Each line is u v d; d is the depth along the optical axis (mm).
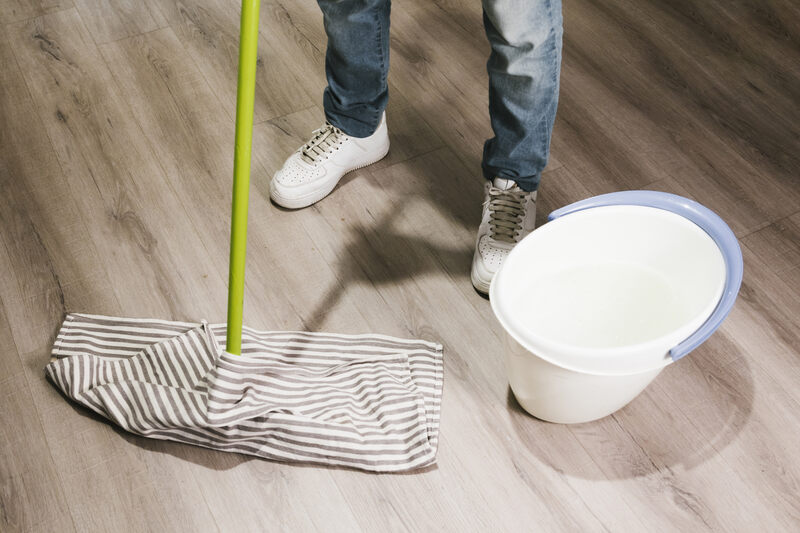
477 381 1321
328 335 1373
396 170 1699
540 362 1077
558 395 1139
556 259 1247
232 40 2021
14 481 1184
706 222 1147
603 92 1887
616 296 1299
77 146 1728
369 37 1410
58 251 1514
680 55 1996
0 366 1326
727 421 1264
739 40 2045
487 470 1205
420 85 1902
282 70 1932
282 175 1578
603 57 1982
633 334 1264
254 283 1465
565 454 1224
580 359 1021
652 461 1216
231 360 1169
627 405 1281
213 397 1164
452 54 1995
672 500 1173
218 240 1543
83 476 1190
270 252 1521
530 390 1168
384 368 1309
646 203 1197
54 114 1804
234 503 1168
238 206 1043
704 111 1846
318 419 1215
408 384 1293
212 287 1461
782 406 1285
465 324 1410
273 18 2082
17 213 1583
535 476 1199
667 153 1740
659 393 1298
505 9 1154
